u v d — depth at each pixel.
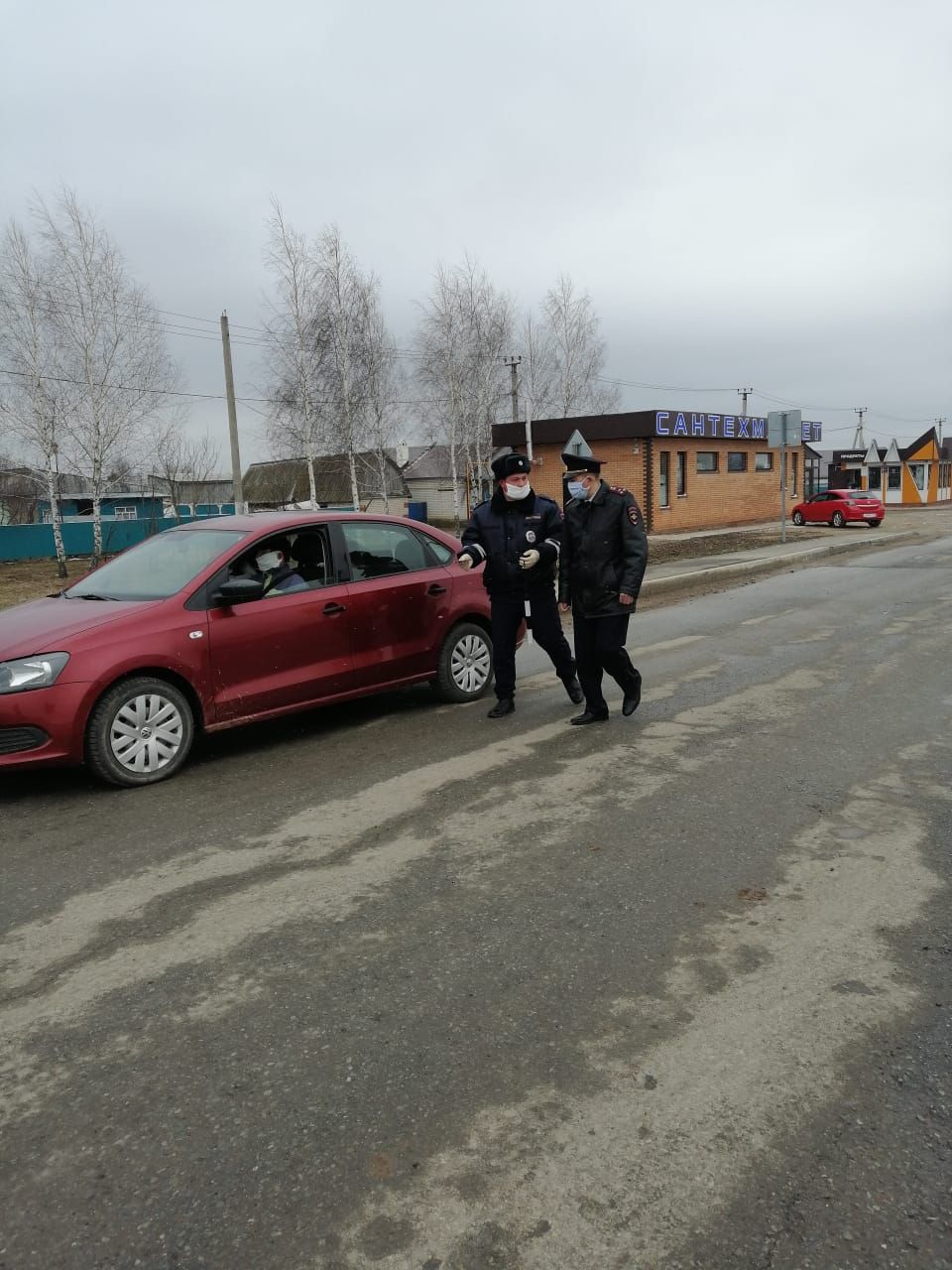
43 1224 2.12
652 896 3.72
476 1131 2.40
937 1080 2.55
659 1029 2.82
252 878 3.99
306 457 32.19
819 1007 2.91
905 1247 2.00
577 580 6.18
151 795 5.17
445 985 3.09
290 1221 2.12
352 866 4.09
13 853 4.37
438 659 6.93
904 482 57.09
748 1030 2.80
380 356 34.47
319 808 4.86
